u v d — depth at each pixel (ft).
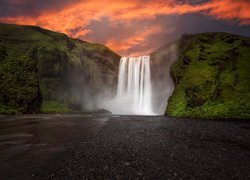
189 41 268.62
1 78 184.14
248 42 134.82
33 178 27.35
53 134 62.59
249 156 36.76
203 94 115.44
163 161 33.78
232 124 79.56
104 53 364.38
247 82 106.93
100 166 31.58
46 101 252.01
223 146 44.16
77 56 334.85
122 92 342.85
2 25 309.63
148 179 26.76
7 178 27.40
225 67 123.44
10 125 87.51
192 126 75.25
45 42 295.28
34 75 206.08
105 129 69.15
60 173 28.99
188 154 37.83
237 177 27.40
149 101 311.27
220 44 147.13
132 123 86.99
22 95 187.73
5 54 205.67
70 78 301.84
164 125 79.20
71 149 41.75
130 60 344.08
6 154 39.22
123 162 33.30
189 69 137.69
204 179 26.68
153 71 313.32
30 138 55.98
